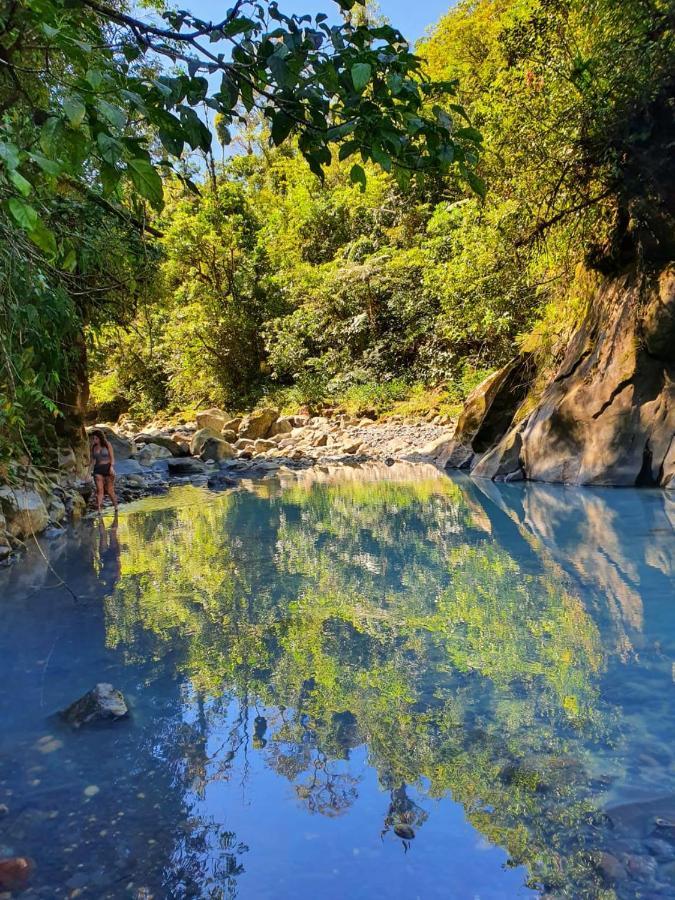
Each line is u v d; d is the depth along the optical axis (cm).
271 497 918
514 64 855
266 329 2367
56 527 731
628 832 186
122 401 2698
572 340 961
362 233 2359
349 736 250
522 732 246
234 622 391
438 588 442
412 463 1244
